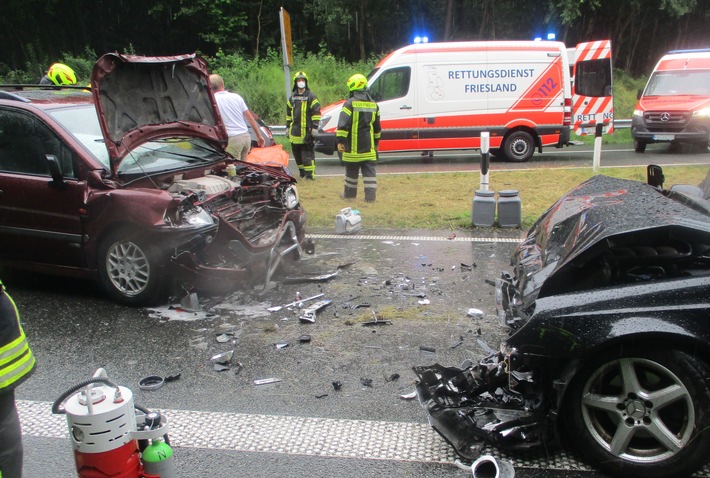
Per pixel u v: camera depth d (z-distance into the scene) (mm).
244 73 23156
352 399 3980
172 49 33188
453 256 7082
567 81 14672
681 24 32562
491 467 3096
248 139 9484
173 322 5277
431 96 14492
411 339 4844
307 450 3441
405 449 3436
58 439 3596
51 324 5258
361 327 5094
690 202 3896
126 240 5504
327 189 11484
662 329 2902
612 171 12797
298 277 6305
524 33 31203
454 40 32781
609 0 30406
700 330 2906
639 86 27359
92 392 2449
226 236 5551
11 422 2520
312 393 4062
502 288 4426
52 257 5906
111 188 5523
